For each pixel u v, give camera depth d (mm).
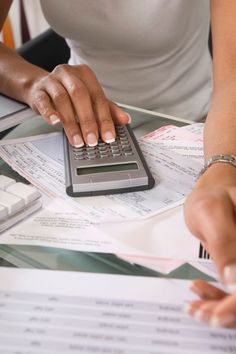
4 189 468
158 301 354
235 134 500
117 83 931
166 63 907
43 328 331
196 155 564
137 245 416
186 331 326
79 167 513
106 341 319
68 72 637
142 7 838
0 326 333
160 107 910
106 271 386
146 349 313
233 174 439
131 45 880
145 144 590
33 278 379
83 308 348
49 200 481
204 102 917
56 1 856
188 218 381
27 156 567
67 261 398
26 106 692
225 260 321
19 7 1538
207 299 328
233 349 313
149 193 491
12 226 442
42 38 1177
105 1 835
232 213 360
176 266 390
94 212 462
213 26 635
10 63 738
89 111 580
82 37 901
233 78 583
